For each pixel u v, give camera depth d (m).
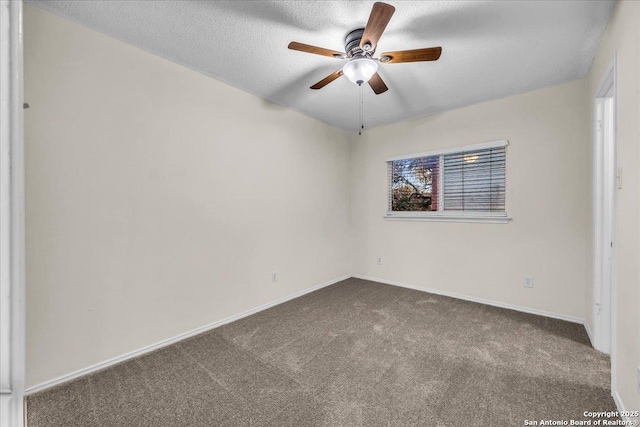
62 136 1.85
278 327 2.66
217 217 2.71
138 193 2.19
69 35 1.87
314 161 3.81
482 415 1.55
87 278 1.95
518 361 2.05
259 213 3.10
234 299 2.85
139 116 2.19
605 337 2.16
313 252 3.80
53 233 1.81
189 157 2.50
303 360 2.10
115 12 1.81
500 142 3.07
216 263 2.70
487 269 3.21
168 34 2.03
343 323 2.73
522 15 1.82
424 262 3.72
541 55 2.26
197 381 1.86
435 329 2.58
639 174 1.36
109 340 2.04
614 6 1.71
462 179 3.42
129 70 2.14
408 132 3.83
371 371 1.96
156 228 2.29
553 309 2.82
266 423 1.51
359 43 1.97
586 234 2.58
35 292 1.75
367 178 4.29
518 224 3.01
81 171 1.92
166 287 2.35
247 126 2.97
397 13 1.79
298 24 1.93
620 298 1.57
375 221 4.21
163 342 2.32
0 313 0.32
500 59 2.32
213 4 1.74
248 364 2.05
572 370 1.94
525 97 2.94
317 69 2.51
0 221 0.31
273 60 2.37
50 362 1.81
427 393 1.73
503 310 3.02
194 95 2.52
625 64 1.55
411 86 2.81
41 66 1.77
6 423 0.31
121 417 1.56
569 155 2.71
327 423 1.51
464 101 3.20
